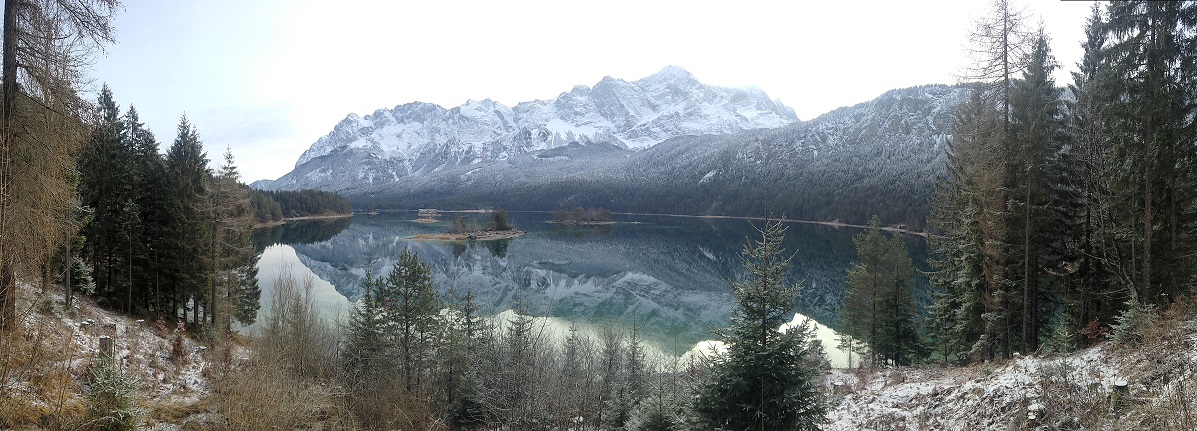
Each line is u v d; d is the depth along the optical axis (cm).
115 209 3253
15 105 1403
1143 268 1816
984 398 1382
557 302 7425
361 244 13338
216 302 3484
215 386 1947
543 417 2475
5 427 1064
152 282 3459
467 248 13312
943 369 2303
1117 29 1720
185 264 3406
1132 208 1884
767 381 1241
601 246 13962
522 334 3108
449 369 2853
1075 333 2228
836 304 6344
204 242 3466
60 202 1614
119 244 3253
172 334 3017
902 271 3312
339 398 2120
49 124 1461
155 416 1593
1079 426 1086
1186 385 1065
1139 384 1152
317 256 10681
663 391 2080
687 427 1348
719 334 1329
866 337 3428
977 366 1958
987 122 2192
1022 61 2055
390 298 2886
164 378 2000
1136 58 1677
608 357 3453
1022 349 2156
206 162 3544
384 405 2170
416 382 2788
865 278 3397
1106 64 1805
